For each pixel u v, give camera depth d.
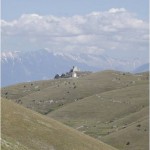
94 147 98.12
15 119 90.88
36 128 91.75
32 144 83.06
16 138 82.19
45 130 92.81
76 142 95.44
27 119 94.69
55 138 91.56
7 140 74.12
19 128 87.38
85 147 95.12
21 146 75.44
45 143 86.38
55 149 86.38
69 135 97.44
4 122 87.00
